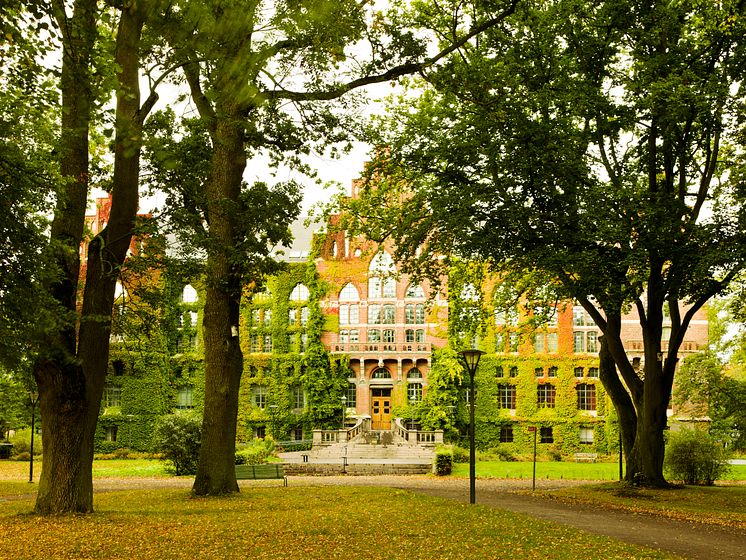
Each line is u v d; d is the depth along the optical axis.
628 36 25.17
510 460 54.06
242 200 21.16
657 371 27.20
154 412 59.66
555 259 22.77
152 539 13.64
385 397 60.47
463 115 25.73
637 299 24.48
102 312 17.70
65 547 12.86
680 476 31.70
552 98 23.31
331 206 29.81
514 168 23.69
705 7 22.50
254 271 20.67
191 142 18.45
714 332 58.09
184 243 19.97
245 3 15.92
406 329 60.94
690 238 24.02
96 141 20.59
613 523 17.59
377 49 20.30
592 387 60.06
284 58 19.67
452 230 24.77
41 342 15.07
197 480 22.28
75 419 17.23
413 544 13.27
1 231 14.45
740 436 40.59
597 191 23.14
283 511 18.00
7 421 49.50
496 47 24.56
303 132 21.75
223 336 22.42
